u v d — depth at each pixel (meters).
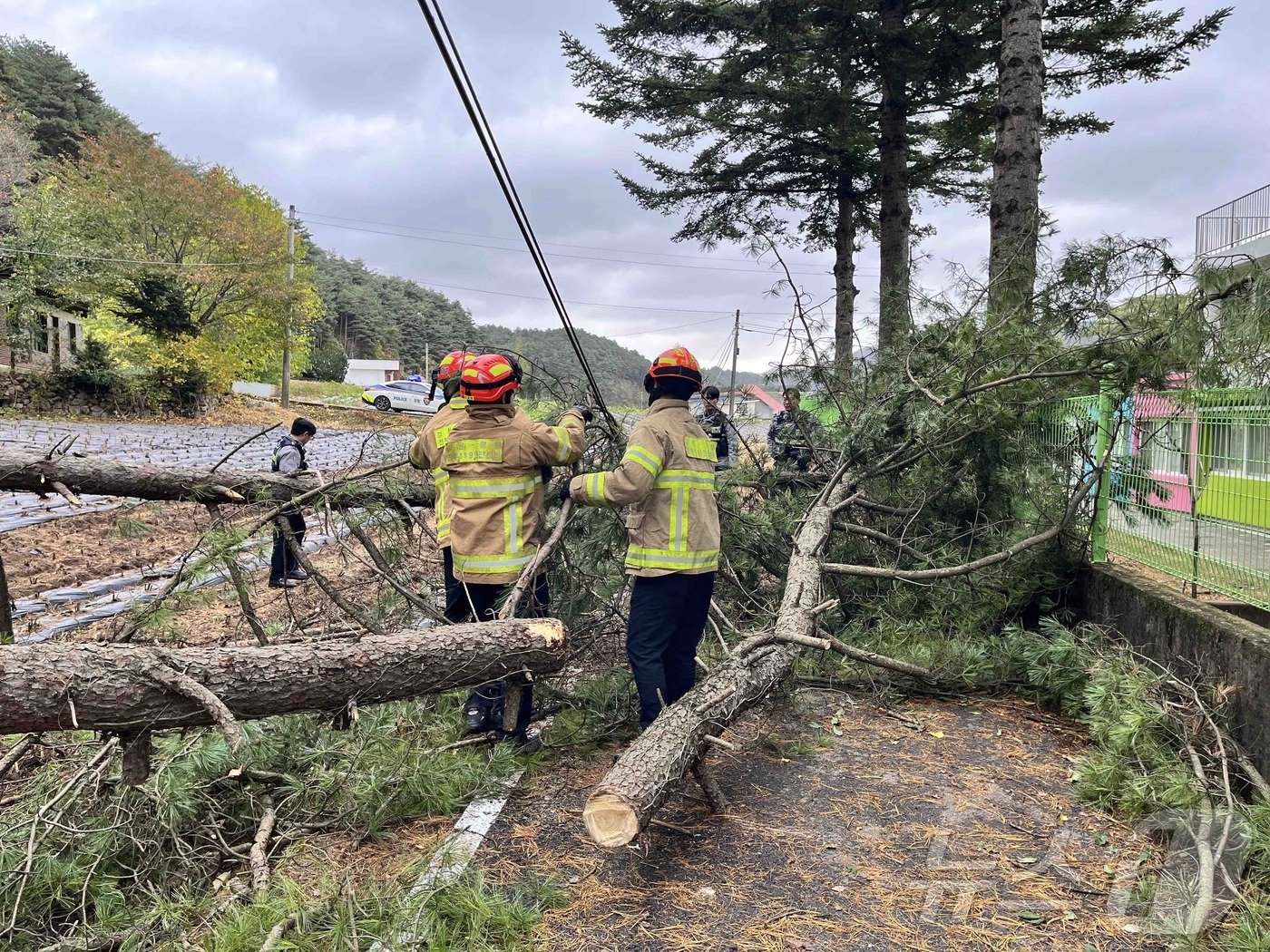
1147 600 4.50
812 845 3.16
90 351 28.00
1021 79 8.15
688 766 3.11
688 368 3.77
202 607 6.50
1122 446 5.08
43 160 40.03
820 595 4.79
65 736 3.71
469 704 4.03
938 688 4.86
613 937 2.60
